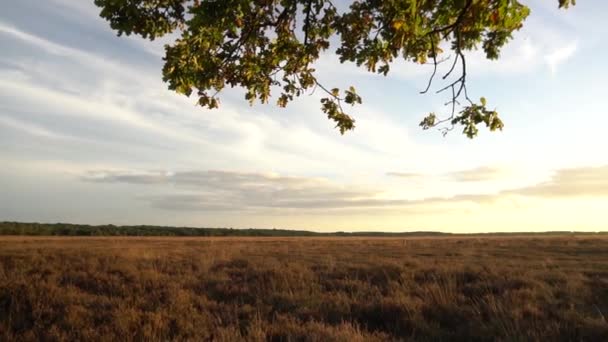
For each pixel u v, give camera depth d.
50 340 7.64
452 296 11.20
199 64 5.04
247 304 10.68
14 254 22.62
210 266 18.86
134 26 4.64
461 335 8.47
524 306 9.98
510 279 13.82
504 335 8.04
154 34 4.79
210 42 4.99
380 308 10.38
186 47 4.96
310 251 32.41
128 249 27.98
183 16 4.88
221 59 5.47
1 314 9.52
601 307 10.59
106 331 8.01
